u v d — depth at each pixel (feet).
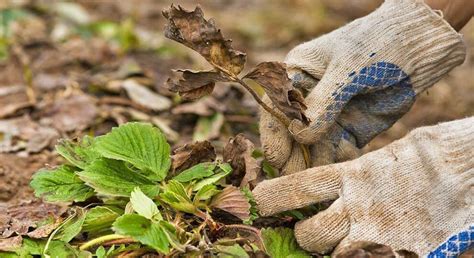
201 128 6.04
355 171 4.97
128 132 5.05
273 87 4.92
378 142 6.46
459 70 8.54
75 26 7.91
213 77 4.95
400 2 5.07
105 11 9.24
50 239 4.93
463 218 4.92
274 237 5.01
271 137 5.12
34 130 5.92
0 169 5.60
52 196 5.03
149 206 4.88
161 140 5.07
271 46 9.61
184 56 7.61
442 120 7.02
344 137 5.19
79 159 5.11
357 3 11.32
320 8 10.64
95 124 6.03
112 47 7.32
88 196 5.05
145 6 9.90
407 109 5.17
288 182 5.02
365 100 5.16
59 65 6.75
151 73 6.59
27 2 8.25
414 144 4.99
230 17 10.37
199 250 4.84
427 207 4.92
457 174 4.94
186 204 4.95
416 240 4.91
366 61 5.04
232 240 4.90
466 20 5.25
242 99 6.38
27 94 6.35
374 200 4.93
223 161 5.16
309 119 4.99
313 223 4.96
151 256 4.92
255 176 5.06
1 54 6.81
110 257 4.91
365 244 4.81
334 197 5.00
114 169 5.01
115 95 6.32
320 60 5.12
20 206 5.24
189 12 4.88
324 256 4.95
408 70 5.07
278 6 11.20
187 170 5.07
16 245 4.95
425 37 5.05
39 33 7.43
